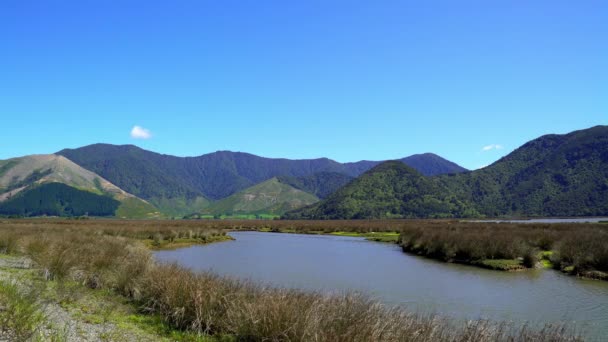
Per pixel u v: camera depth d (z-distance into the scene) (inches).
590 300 724.0
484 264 1130.0
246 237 2586.1
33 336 331.6
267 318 395.5
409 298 739.4
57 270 619.5
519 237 1302.9
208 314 441.1
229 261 1266.0
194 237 2090.3
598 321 593.9
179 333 429.7
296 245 1904.5
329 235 2778.1
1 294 404.2
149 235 1925.4
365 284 875.4
